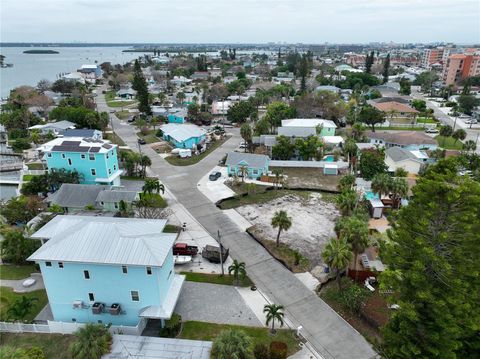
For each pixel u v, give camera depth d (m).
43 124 106.12
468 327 24.61
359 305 34.75
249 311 35.25
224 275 40.75
